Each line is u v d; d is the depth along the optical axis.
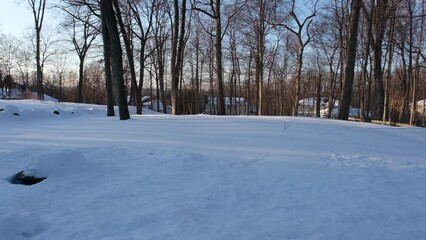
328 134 10.60
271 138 9.77
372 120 20.03
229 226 4.44
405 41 26.12
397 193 5.75
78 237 4.06
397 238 4.28
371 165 7.29
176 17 20.84
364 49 26.38
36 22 32.12
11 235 4.08
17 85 47.25
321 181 6.22
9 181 6.13
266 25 28.50
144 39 27.19
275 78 51.72
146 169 6.71
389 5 21.91
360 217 4.83
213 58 39.88
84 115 19.47
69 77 56.88
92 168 6.65
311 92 53.78
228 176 6.38
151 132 10.66
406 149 8.99
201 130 11.02
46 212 4.75
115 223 4.43
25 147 8.38
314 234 4.30
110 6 13.99
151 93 44.91
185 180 6.13
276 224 4.54
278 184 6.02
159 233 4.18
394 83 33.88
